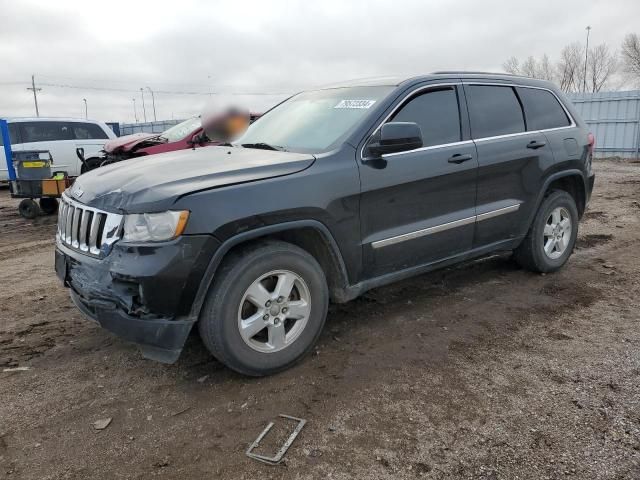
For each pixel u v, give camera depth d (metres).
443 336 3.77
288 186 3.12
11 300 4.79
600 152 20.25
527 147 4.54
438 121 4.01
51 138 13.22
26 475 2.40
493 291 4.68
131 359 3.54
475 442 2.56
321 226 3.26
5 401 3.03
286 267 3.17
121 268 2.78
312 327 3.34
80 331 4.03
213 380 3.22
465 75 4.34
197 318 2.89
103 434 2.71
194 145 8.68
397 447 2.54
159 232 2.76
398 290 4.73
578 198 5.37
